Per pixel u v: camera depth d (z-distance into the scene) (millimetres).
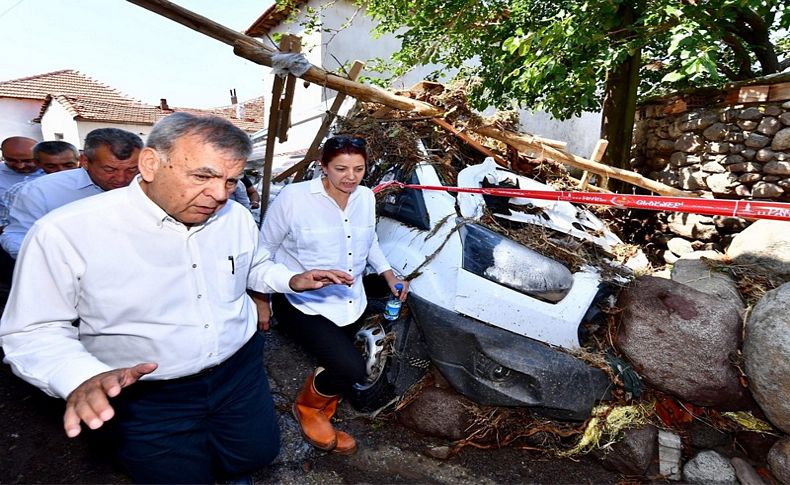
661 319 2209
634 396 2139
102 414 986
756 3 3252
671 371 2141
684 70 3238
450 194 2812
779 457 2029
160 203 1238
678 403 2299
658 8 3846
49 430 2449
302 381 2920
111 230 1223
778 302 2076
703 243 4340
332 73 3219
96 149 2197
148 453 1449
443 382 2375
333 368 2020
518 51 4500
